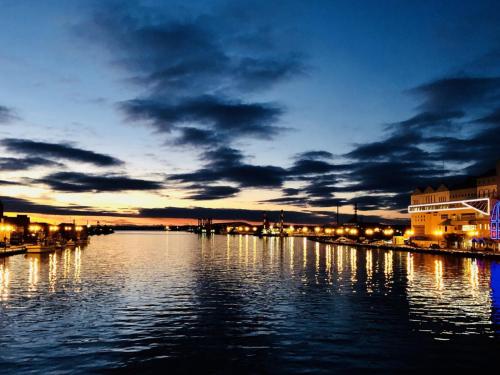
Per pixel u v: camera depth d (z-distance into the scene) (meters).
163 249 182.25
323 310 44.97
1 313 43.44
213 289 59.75
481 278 70.94
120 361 29.38
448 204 158.50
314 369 28.00
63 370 27.72
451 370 27.78
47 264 100.31
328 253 150.75
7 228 166.62
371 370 27.78
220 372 27.58
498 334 35.50
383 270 85.75
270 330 36.97
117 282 67.19
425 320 40.34
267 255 139.62
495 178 134.12
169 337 34.84
